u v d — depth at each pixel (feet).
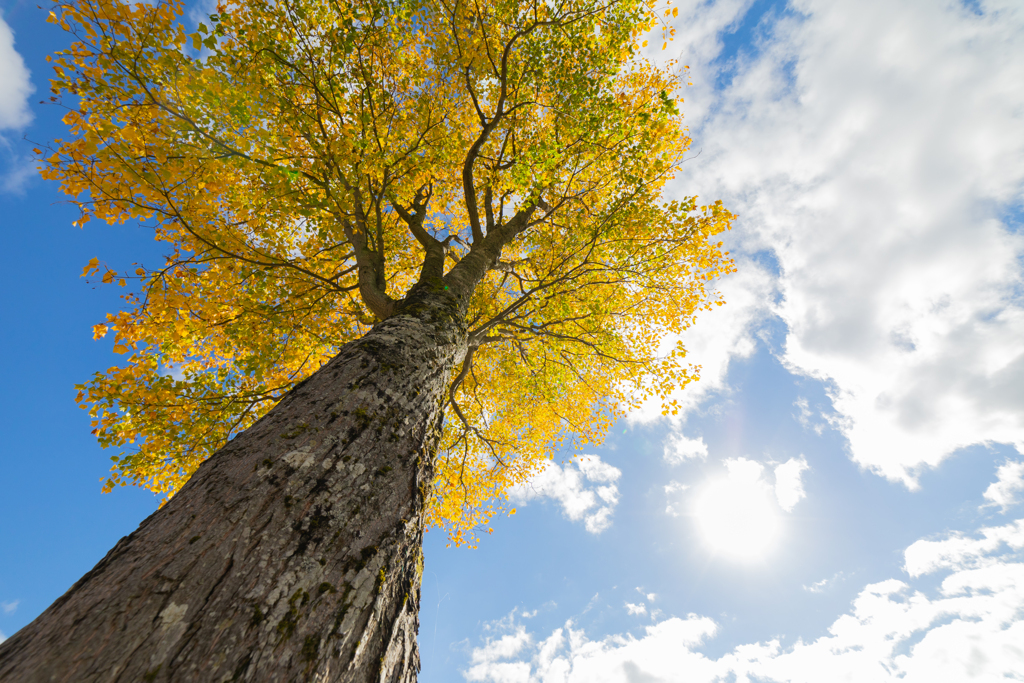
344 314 19.15
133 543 4.54
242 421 16.83
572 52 19.21
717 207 18.19
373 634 4.81
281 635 3.99
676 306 24.61
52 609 3.94
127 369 14.61
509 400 28.71
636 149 16.79
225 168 12.88
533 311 20.45
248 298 16.16
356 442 6.74
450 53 18.49
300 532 4.99
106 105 10.36
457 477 24.44
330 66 13.70
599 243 20.39
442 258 17.43
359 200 15.57
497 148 22.67
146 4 10.12
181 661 3.45
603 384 27.66
